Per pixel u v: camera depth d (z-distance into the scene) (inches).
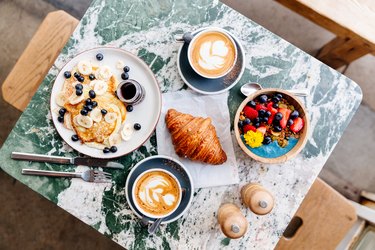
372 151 104.2
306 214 77.0
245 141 64.7
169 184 65.2
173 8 68.8
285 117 64.2
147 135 66.2
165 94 68.2
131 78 67.7
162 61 68.7
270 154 64.9
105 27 69.1
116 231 67.4
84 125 65.7
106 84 67.0
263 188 64.8
